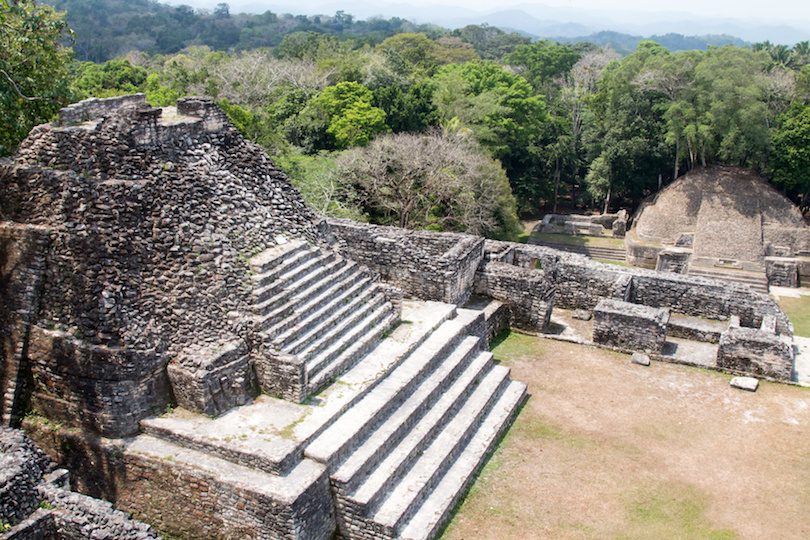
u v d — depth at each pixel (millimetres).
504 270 22844
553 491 14477
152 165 14188
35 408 14156
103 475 13391
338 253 17844
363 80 57750
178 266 14078
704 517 13727
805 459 15703
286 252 15844
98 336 13211
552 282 24859
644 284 23469
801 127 45562
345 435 13195
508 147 53719
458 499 14094
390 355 16312
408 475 13828
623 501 14172
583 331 22750
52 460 12953
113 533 11359
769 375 19375
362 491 12648
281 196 17000
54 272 13547
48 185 13547
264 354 14141
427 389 15852
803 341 22109
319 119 48219
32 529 11336
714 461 15625
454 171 37719
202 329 14078
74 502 11734
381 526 12344
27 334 13820
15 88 18875
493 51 129750
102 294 13234
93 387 13289
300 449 12641
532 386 19109
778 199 45188
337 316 16078
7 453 11977
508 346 21781
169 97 42812
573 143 60844
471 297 23391
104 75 54656
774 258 40812
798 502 14203
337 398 14273
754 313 22156
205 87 49344
